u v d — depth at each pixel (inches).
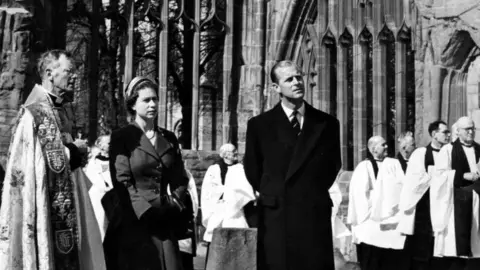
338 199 562.9
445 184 545.6
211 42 1327.5
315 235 310.7
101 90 1337.4
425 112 886.4
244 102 1181.7
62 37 1093.8
